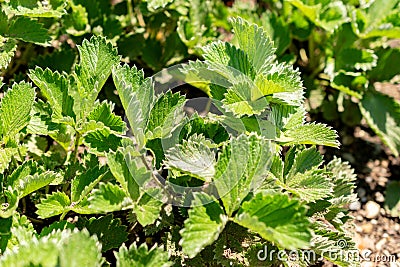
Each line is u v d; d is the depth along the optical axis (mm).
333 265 824
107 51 758
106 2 900
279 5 962
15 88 748
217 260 728
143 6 897
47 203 732
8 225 720
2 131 749
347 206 892
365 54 895
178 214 761
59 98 755
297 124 760
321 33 956
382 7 892
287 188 741
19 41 905
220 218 693
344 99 951
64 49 884
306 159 750
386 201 898
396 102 909
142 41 913
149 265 681
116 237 746
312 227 752
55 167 790
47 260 657
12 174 739
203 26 906
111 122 751
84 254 659
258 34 760
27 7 818
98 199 692
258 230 676
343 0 920
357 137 951
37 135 840
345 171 824
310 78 947
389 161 936
